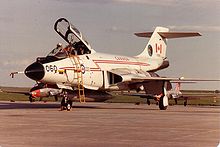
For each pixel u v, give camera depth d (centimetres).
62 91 2936
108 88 3180
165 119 2158
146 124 1861
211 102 5631
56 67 2812
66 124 1823
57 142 1259
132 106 3878
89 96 3064
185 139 1359
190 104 4934
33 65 2748
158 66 3875
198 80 3250
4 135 1420
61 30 3083
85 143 1245
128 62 3491
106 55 3303
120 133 1506
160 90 3275
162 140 1330
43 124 1809
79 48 3106
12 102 4734
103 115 2412
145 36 4028
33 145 1193
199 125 1839
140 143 1257
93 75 3069
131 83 3347
